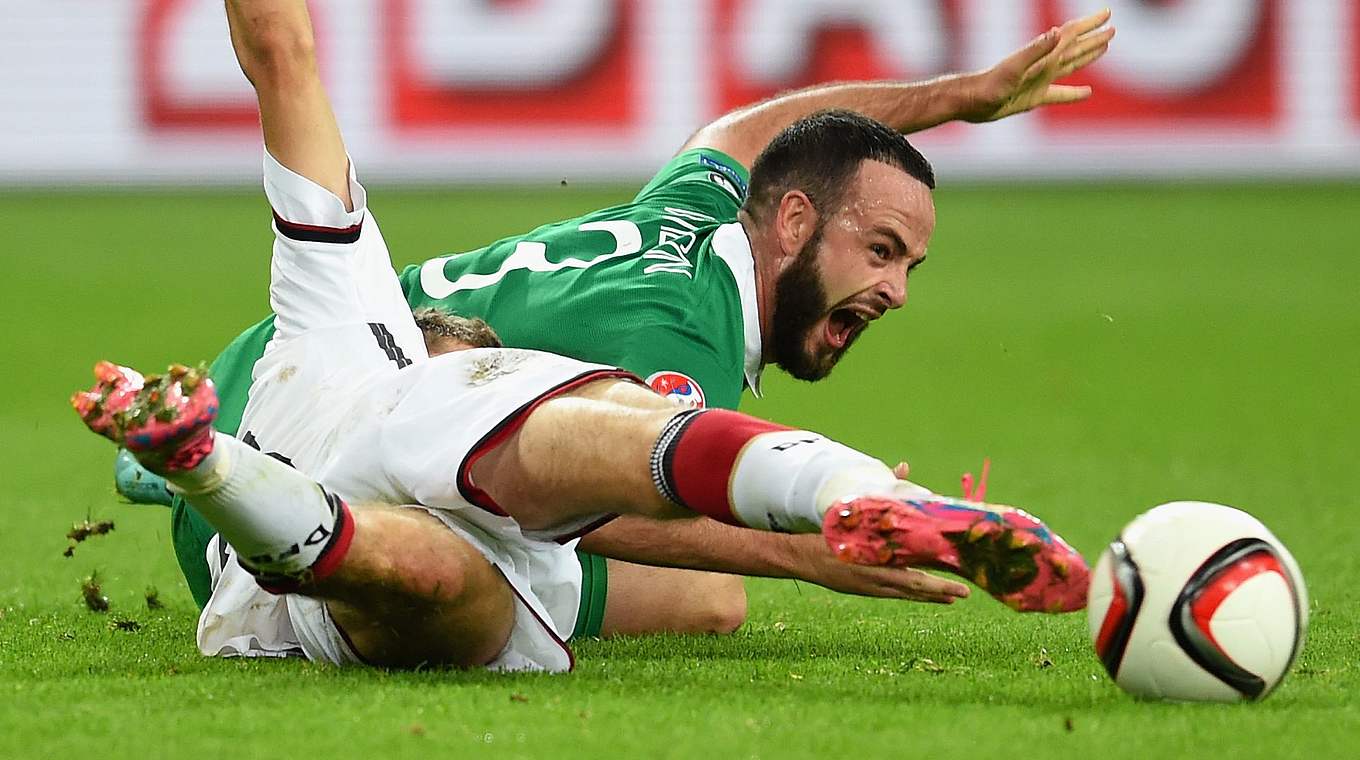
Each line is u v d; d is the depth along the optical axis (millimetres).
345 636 11781
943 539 9359
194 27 64000
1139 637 10383
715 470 10453
